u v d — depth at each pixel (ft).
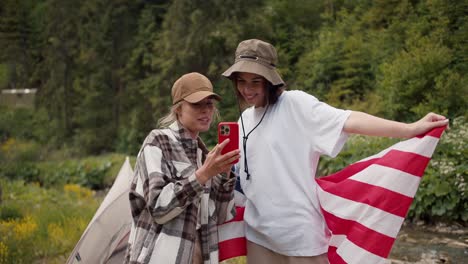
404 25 51.37
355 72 54.08
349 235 8.63
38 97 82.53
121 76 77.36
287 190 8.55
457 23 46.55
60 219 23.85
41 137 76.48
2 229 20.99
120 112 75.72
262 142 8.82
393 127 8.01
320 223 8.75
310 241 8.48
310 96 8.79
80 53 80.38
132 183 8.21
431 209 23.85
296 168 8.62
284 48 66.08
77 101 80.02
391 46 51.88
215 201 8.79
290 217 8.53
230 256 9.53
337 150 8.32
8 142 67.87
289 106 8.79
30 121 79.10
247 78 8.63
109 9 78.38
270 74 8.48
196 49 61.62
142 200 8.00
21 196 33.58
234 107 55.88
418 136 8.15
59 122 78.69
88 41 79.61
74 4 80.33
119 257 11.99
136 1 79.92
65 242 19.95
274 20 68.54
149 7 78.89
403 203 8.20
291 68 62.49
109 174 49.62
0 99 83.15
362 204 8.53
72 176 51.52
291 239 8.48
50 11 81.56
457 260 18.28
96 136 74.28
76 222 22.89
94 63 78.74
